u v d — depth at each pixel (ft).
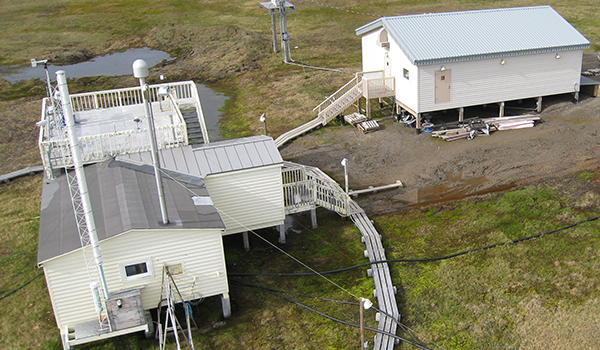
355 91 108.06
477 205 78.48
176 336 50.88
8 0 226.79
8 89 143.95
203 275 57.06
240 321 59.26
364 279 64.95
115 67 159.53
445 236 72.23
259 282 65.26
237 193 67.62
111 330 52.90
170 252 55.06
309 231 75.25
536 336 55.06
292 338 56.75
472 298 60.59
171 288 55.11
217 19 193.98
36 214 82.07
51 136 73.46
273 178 68.28
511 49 99.40
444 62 97.04
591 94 111.96
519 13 110.32
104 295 51.88
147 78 148.66
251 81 139.85
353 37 169.17
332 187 81.71
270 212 69.92
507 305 59.26
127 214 55.52
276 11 148.97
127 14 204.54
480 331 56.13
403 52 99.76
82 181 47.98
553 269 63.93
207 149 69.51
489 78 101.09
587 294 59.72
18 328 60.08
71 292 53.42
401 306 60.23
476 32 103.86
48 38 184.55
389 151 96.53
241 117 117.50
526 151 92.53
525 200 78.07
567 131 98.37
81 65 163.84
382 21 105.60
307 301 61.87
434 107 100.63
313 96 123.85
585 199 77.30
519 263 65.41
